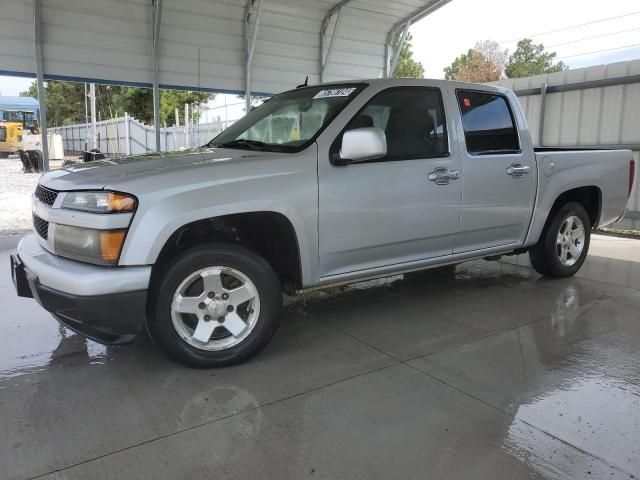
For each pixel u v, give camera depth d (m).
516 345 3.80
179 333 3.26
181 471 2.36
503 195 4.61
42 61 7.71
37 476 2.32
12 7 7.42
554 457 2.47
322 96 4.09
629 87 8.78
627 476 2.34
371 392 3.09
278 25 9.76
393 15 10.58
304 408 2.91
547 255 5.34
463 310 4.58
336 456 2.48
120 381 3.22
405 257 4.12
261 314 3.45
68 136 30.56
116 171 3.26
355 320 4.34
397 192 3.89
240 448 2.54
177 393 3.07
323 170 3.57
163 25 8.58
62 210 3.14
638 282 5.49
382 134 3.49
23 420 2.77
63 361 3.50
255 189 3.29
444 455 2.49
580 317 4.39
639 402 2.98
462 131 4.32
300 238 3.50
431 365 3.46
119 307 2.98
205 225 3.44
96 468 2.38
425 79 4.23
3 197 12.40
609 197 5.64
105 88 32.53
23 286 3.47
